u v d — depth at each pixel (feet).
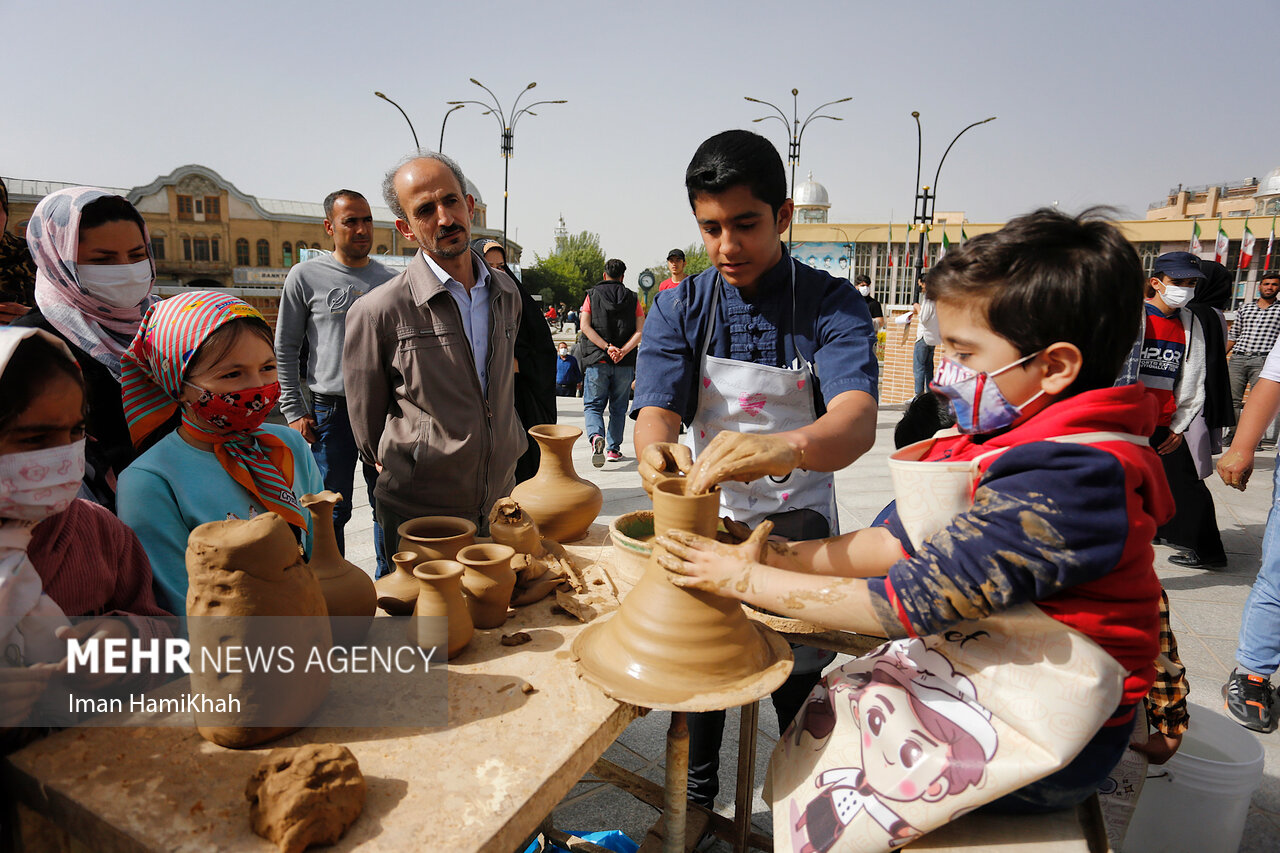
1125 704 3.57
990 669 3.50
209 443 5.18
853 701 3.93
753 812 7.45
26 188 124.36
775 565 4.19
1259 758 6.14
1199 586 13.17
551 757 3.55
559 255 245.86
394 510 8.69
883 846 3.64
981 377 3.57
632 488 19.02
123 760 3.47
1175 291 12.87
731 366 6.33
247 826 3.05
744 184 5.44
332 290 12.36
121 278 6.49
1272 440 25.94
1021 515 3.13
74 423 3.68
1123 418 3.35
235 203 145.07
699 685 4.10
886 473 20.77
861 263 132.36
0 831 3.59
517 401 10.95
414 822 3.10
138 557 4.48
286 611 3.52
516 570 5.37
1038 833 3.73
